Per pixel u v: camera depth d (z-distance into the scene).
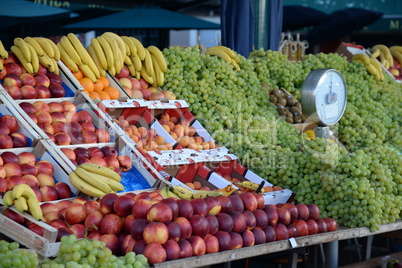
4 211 2.93
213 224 2.91
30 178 3.20
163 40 11.55
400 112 5.98
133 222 2.73
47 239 2.72
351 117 5.32
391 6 11.83
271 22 6.05
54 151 3.47
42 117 3.73
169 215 2.72
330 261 3.72
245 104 4.77
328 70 4.40
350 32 10.35
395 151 4.07
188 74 4.78
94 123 4.04
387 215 3.79
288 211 3.29
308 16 10.24
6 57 3.96
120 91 4.41
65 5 9.85
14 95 3.80
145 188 3.71
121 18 8.94
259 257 4.15
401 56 7.19
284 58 5.54
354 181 3.73
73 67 4.25
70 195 3.34
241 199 3.15
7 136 3.43
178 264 2.69
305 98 4.38
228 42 5.84
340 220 3.78
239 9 5.75
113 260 2.51
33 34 9.44
